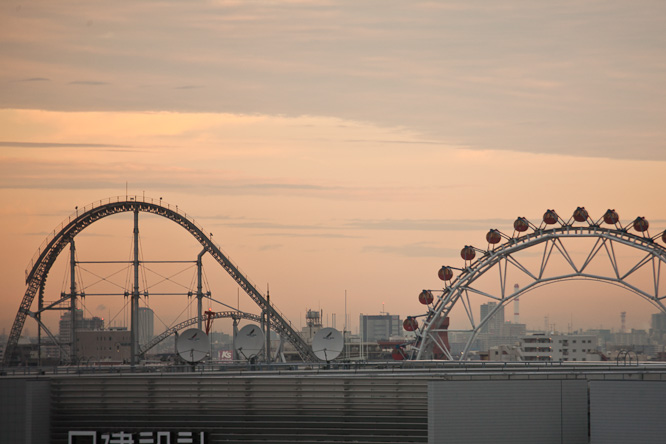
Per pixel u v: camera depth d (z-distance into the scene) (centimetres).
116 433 17575
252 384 17488
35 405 17600
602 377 17612
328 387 17350
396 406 17175
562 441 16550
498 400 16612
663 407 16075
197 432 17525
